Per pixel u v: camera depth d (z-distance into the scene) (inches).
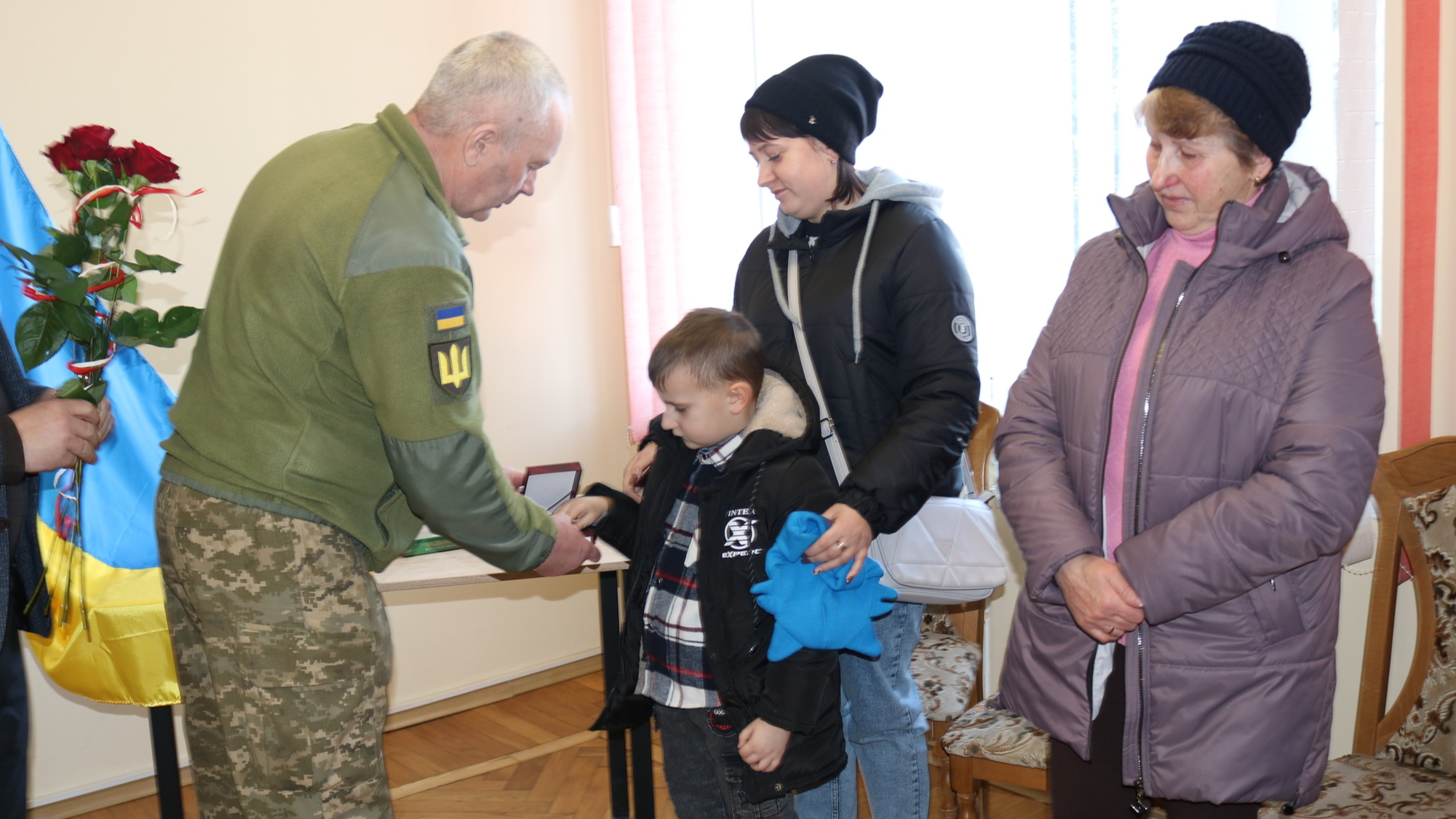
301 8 117.5
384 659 62.1
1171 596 51.3
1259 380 52.1
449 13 128.2
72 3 103.9
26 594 69.6
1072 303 61.4
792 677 58.2
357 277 54.6
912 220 67.7
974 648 96.0
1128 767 55.7
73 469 76.5
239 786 59.4
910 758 72.6
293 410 56.7
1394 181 79.7
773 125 67.9
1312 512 49.4
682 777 68.7
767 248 75.4
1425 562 70.5
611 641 86.2
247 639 57.2
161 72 109.4
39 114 103.0
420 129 60.1
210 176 113.2
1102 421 56.7
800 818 71.7
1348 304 51.6
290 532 57.0
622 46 133.6
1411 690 70.6
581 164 139.6
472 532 58.7
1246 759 52.3
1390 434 82.1
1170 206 55.0
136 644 83.6
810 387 69.3
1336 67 78.7
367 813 60.7
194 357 61.7
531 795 110.4
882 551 68.1
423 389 55.0
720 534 60.9
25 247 83.2
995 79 101.9
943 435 63.7
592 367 142.9
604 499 73.7
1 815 66.8
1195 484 53.4
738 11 125.5
